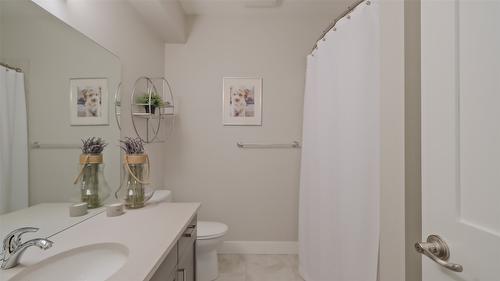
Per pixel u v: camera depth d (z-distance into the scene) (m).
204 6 2.28
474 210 0.58
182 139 2.47
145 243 0.92
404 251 0.84
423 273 0.73
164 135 2.44
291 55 2.46
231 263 2.26
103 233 1.02
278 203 2.48
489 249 0.54
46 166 0.99
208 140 2.47
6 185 0.82
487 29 0.55
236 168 2.48
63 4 1.10
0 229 0.80
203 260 1.91
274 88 2.46
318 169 1.79
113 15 1.53
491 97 0.54
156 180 2.26
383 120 0.98
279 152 2.47
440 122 0.67
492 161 0.54
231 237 2.48
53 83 1.03
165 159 2.46
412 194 0.83
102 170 1.31
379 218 1.07
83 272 0.87
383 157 0.98
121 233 1.03
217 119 2.47
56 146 1.04
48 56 1.01
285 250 2.47
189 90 2.46
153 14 1.91
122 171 1.57
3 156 0.81
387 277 0.95
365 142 1.25
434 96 0.69
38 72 0.96
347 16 1.40
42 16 0.98
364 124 1.25
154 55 2.21
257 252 2.46
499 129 0.52
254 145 2.46
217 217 2.48
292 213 2.48
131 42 1.77
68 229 1.07
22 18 0.89
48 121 1.00
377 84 1.16
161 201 1.69
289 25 2.46
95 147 1.27
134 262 0.77
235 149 2.47
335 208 1.56
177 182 2.46
